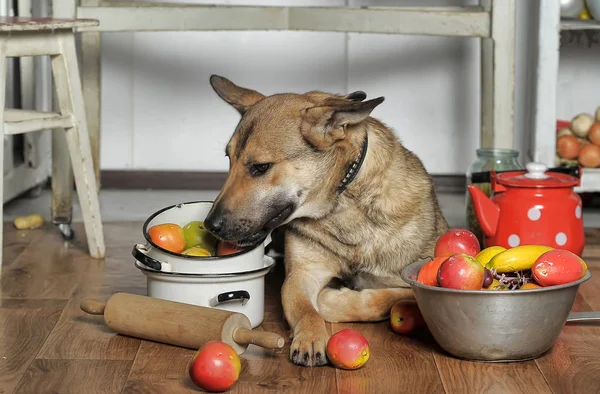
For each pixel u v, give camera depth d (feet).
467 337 6.22
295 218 7.25
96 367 6.23
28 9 10.36
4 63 7.68
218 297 6.69
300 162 6.76
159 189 11.83
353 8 9.41
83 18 8.91
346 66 11.73
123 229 9.82
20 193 10.50
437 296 6.17
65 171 9.23
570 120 11.12
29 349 6.51
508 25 9.33
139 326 6.57
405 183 7.23
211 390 5.86
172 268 6.78
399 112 11.80
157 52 11.62
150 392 5.89
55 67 8.33
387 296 7.09
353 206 7.06
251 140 6.70
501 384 6.01
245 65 11.73
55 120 8.25
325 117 6.70
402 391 5.93
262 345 6.18
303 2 11.54
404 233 7.20
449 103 11.73
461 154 11.83
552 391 5.92
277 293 7.87
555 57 9.62
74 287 7.85
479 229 8.94
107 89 11.64
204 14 9.34
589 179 9.84
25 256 8.73
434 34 9.38
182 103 11.75
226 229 6.63
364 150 6.98
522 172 8.32
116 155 11.82
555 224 7.82
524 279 6.44
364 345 6.16
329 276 7.38
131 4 9.73
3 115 7.79
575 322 7.05
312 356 6.26
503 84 9.45
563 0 10.00
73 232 9.45
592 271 8.37
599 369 6.22
